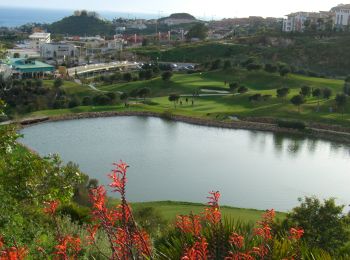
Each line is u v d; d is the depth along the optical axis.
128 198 37.97
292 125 65.38
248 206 37.41
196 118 70.38
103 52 151.12
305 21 142.75
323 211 15.13
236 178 44.84
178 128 66.75
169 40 172.00
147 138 60.22
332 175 47.03
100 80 98.88
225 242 5.23
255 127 67.19
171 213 26.77
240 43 130.00
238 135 63.91
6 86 76.50
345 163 51.84
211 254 4.83
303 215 15.22
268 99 76.62
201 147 56.81
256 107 74.69
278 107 72.88
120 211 3.93
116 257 3.82
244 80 90.06
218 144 58.62
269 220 5.04
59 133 61.84
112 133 62.47
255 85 87.69
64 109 73.81
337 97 70.31
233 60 108.44
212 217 4.69
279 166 49.78
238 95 81.06
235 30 179.12
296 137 63.44
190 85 88.00
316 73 96.19
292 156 54.09
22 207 10.49
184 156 52.12
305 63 107.81
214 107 76.25
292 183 44.00
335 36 122.44
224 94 83.06
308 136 63.81
